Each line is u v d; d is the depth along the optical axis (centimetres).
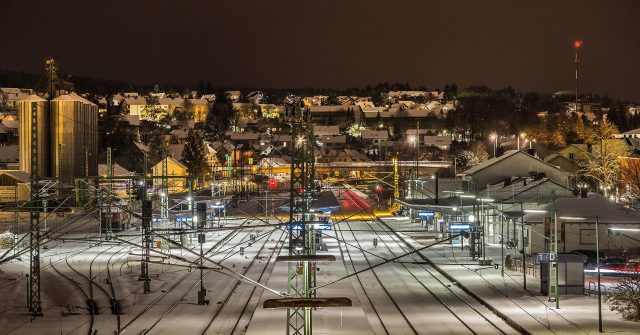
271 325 4919
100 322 5106
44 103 14750
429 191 13288
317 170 19300
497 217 9644
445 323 4988
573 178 12519
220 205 11169
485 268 7506
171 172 17600
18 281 6919
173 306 5725
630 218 7750
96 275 7325
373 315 5322
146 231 5856
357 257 8681
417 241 10262
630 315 4884
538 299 5656
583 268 5775
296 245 5097
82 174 14850
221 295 6206
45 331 4816
